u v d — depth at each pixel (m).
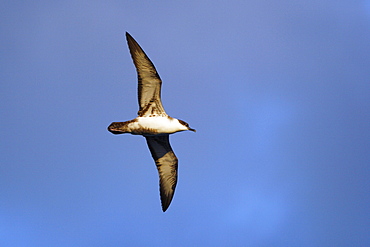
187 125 17.19
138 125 17.00
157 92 16.88
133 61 16.69
